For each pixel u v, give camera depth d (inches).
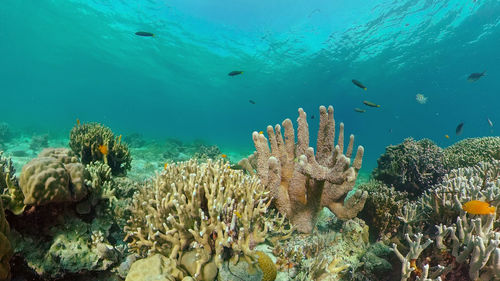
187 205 19.9
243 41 183.5
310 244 28.8
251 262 19.6
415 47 164.4
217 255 19.1
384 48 168.7
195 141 156.9
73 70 411.2
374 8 128.6
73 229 21.6
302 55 194.5
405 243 28.4
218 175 23.8
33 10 188.2
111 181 31.1
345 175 22.3
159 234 19.5
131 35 197.8
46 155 25.1
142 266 19.2
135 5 152.5
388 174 50.8
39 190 18.2
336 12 136.9
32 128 147.6
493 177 30.6
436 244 22.9
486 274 18.9
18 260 18.9
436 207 26.8
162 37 193.2
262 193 25.3
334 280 24.6
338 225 35.1
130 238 25.5
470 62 186.2
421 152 48.3
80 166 23.0
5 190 20.4
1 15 211.5
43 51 315.9
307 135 31.4
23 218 19.8
